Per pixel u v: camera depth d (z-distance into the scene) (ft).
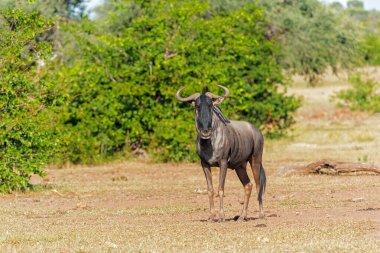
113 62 228.43
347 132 321.52
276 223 112.68
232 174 194.29
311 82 410.72
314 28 383.04
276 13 363.76
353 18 430.61
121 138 223.92
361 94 456.04
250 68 280.31
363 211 123.95
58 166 217.56
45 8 315.37
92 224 117.08
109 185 173.88
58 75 211.41
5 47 164.76
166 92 222.28
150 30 233.55
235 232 104.06
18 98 162.81
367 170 182.91
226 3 339.57
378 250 89.56
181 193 158.81
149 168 210.79
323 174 185.68
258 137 122.42
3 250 94.27
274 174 188.14
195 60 229.45
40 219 124.26
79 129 220.43
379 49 600.39
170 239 99.45
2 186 158.81
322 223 110.73
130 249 92.48
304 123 391.04
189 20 232.53
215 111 114.73
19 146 163.53
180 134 219.61
